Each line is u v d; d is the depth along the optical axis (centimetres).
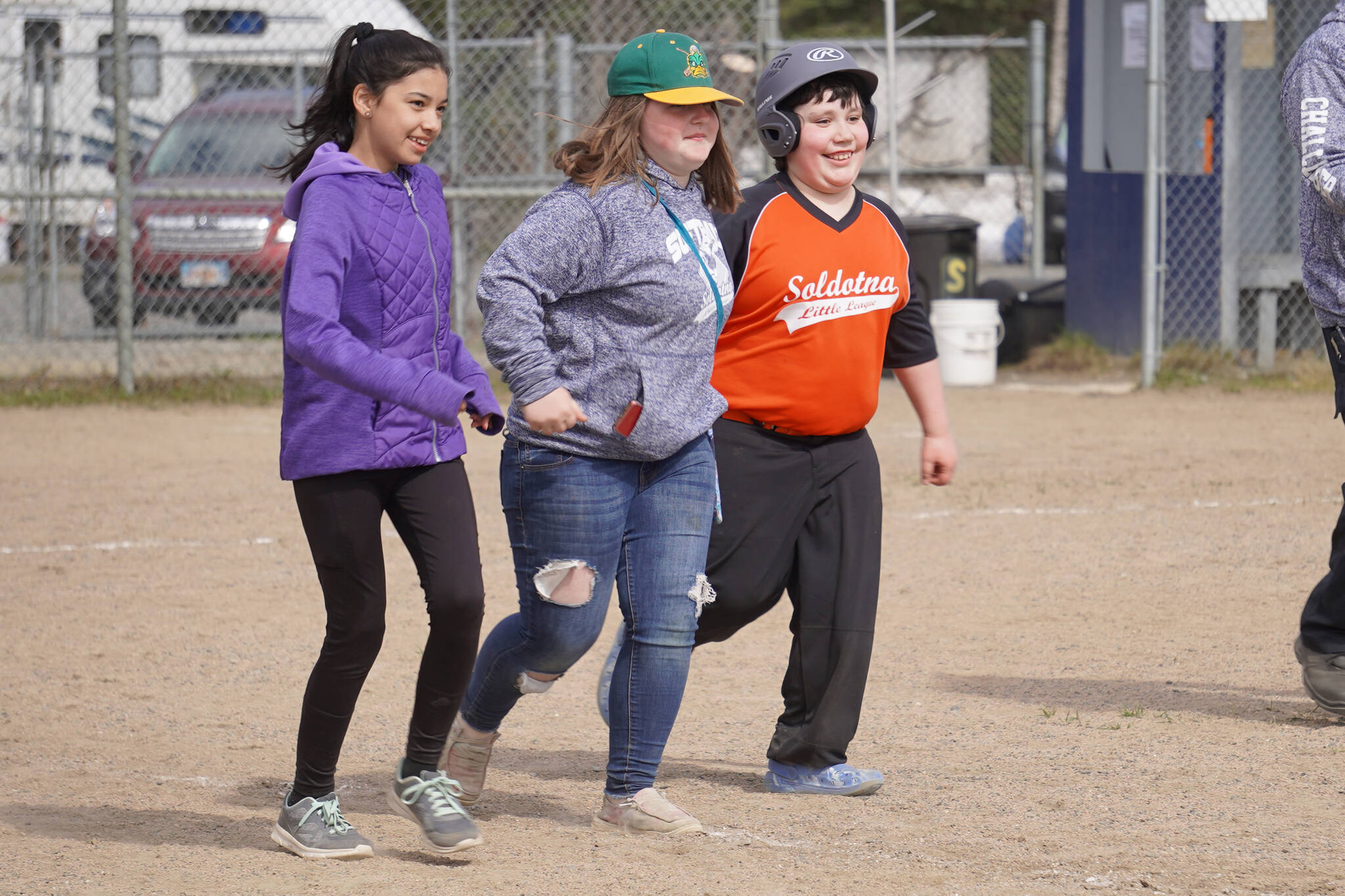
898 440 3312
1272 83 4306
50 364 4328
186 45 5016
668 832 1173
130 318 3988
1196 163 4184
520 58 4381
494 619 1958
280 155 4525
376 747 1473
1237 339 4200
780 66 1230
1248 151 4316
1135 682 1631
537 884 1062
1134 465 2980
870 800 1268
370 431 1051
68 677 1712
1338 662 1430
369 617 1087
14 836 1186
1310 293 1452
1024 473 2912
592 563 1128
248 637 1881
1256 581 2080
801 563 1272
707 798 1287
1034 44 5219
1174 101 4212
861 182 5781
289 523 2562
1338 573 1424
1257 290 4219
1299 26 4262
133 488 2858
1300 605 1948
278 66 4972
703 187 1174
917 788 1300
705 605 1261
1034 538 2377
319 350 996
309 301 1009
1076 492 2734
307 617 1973
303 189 1058
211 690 1667
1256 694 1572
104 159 5078
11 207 4769
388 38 1071
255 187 4403
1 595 2089
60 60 4856
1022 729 1473
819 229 1229
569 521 1119
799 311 1223
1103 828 1174
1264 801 1231
